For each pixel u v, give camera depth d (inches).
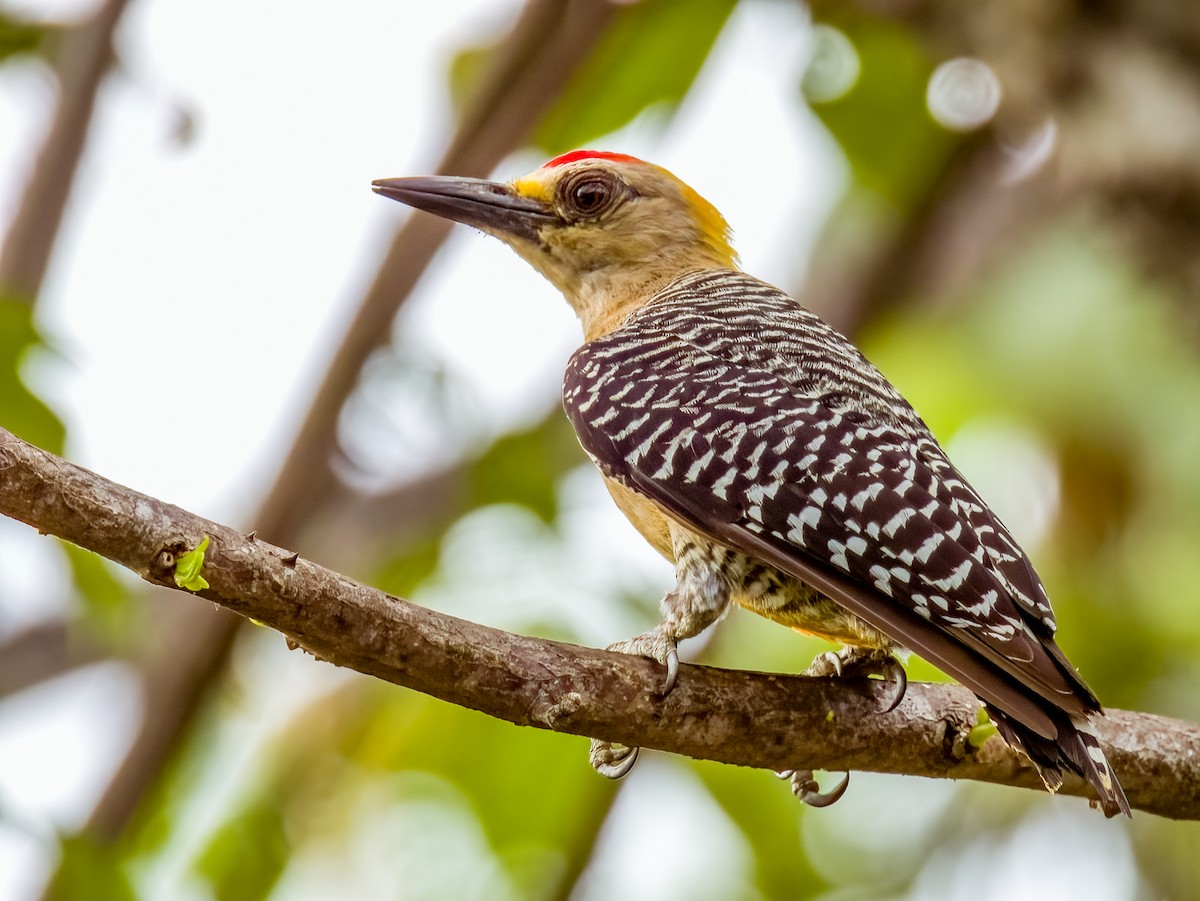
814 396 396.5
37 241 496.4
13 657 561.3
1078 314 522.0
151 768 489.7
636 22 517.0
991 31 493.4
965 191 549.0
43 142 495.5
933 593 350.0
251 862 529.7
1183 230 483.8
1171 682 540.4
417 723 535.2
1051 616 358.9
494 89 498.3
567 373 425.7
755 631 532.4
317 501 541.0
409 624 317.4
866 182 551.5
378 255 511.5
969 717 361.4
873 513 361.4
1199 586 536.7
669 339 422.0
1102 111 478.3
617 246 474.0
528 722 331.0
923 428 403.9
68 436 469.1
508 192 477.7
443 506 542.0
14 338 462.3
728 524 370.9
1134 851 530.0
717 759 350.0
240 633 492.4
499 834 528.1
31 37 497.4
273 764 542.9
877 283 558.9
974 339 543.2
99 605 488.1
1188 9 474.6
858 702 356.8
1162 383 515.2
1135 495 531.8
